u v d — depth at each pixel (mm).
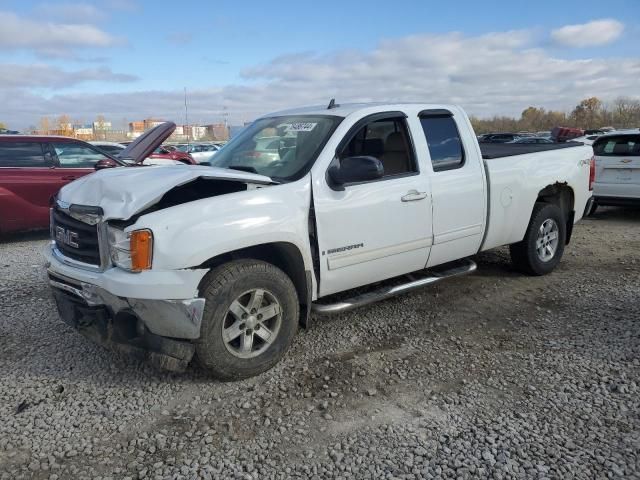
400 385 3703
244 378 3752
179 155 20078
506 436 3082
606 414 3295
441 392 3604
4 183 8359
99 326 3660
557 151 6168
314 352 4215
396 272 4703
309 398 3531
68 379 3793
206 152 27938
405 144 4719
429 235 4785
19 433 3152
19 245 8477
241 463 2881
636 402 3418
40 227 8789
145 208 3400
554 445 2992
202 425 3230
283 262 4094
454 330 4664
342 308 4285
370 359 4102
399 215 4508
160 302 3330
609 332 4516
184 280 3365
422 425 3215
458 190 4961
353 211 4207
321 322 4824
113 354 4164
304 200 3943
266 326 3859
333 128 4344
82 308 3703
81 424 3244
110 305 3525
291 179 4008
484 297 5508
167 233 3350
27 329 4676
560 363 3984
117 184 3643
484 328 4703
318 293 4191
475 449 2969
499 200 5387
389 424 3230
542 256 6164
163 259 3332
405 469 2814
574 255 7273
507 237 5633
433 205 4766
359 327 4719
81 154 9117
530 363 4004
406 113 4762
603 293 5559
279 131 4691
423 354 4188
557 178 6012
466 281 6043
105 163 8719
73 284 3729
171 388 3658
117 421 3275
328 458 2918
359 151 4535
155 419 3295
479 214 5203
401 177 4570
